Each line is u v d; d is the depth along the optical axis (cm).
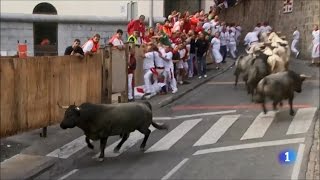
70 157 1333
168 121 1795
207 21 3291
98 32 2577
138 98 2144
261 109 1969
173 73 2327
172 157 1349
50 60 1487
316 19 3553
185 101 2170
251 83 2119
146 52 2177
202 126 1717
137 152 1399
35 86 1427
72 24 2525
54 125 1642
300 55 3734
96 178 1166
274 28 4400
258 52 2208
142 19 2320
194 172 1215
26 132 1496
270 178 1166
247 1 5047
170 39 2494
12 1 3183
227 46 3628
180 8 3969
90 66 1716
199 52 2753
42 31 2511
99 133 1283
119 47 1930
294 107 1983
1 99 1302
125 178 1163
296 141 1497
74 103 1562
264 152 1390
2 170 1199
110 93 1866
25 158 1303
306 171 1218
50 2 3191
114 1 3150
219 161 1310
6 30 2377
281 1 4231
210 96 2259
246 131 1636
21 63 1367
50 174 1204
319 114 1855
